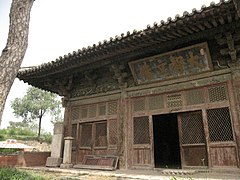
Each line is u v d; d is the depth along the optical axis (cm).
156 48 910
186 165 880
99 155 1078
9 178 691
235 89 813
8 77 593
